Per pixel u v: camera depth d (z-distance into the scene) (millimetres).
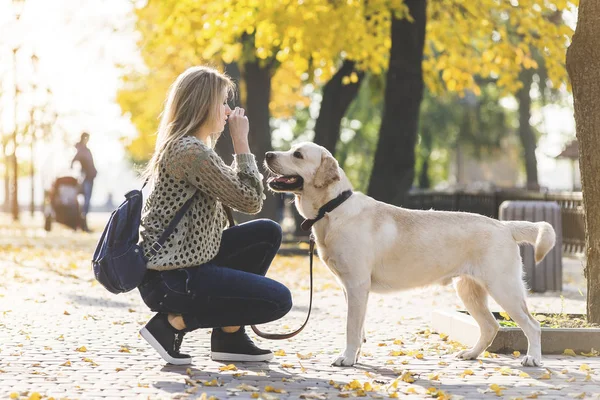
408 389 4473
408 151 15703
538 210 10242
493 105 40781
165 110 4984
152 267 4668
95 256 4664
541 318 6633
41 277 10930
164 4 14680
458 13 16516
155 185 4797
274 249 5230
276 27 13375
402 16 13945
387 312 8203
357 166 43594
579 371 5133
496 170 63750
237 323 4879
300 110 40688
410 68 15625
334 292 9945
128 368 4992
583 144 6551
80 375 4754
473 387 4617
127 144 34219
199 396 4219
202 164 4645
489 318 5648
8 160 46344
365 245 5234
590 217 6551
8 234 21375
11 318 7211
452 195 22047
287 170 5254
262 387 4527
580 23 6477
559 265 10234
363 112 37562
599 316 6496
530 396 4328
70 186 23109
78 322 7051
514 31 16719
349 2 13523
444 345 6145
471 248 5309
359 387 4500
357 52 15508
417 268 5312
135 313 7715
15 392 4180
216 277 4746
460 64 17281
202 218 4754
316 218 5281
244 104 20531
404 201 15781
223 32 13734
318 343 6223
